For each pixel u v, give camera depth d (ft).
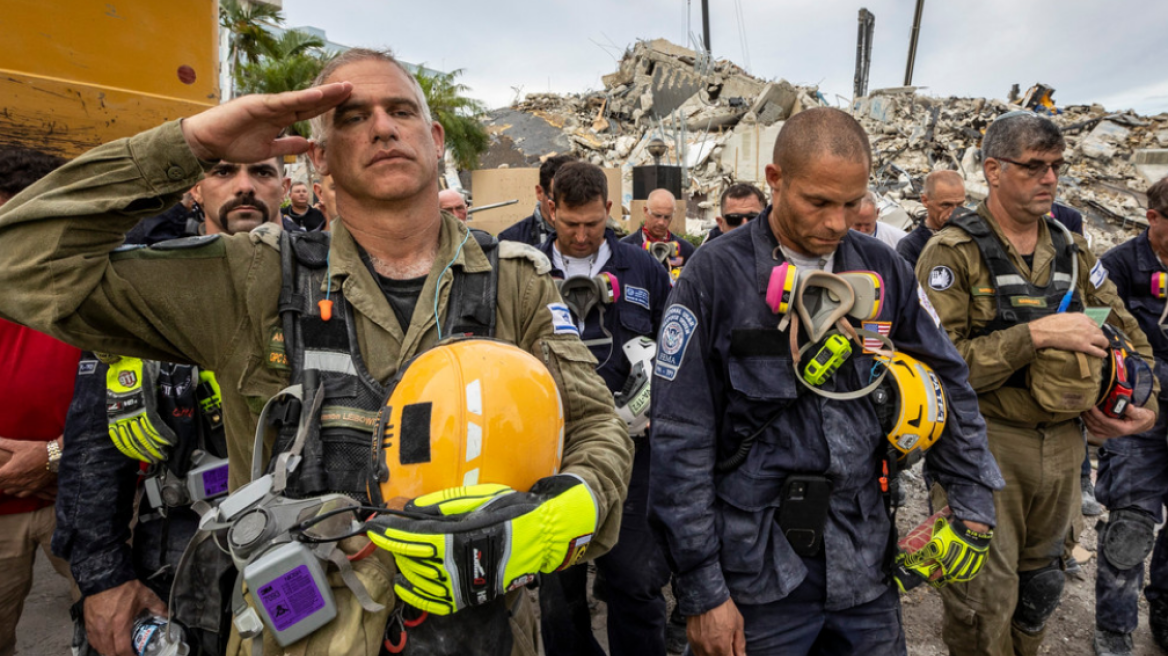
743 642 5.38
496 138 89.76
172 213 8.61
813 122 5.18
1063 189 58.65
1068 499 7.93
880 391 5.49
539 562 3.29
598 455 4.14
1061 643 9.83
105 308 3.66
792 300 5.27
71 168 3.59
